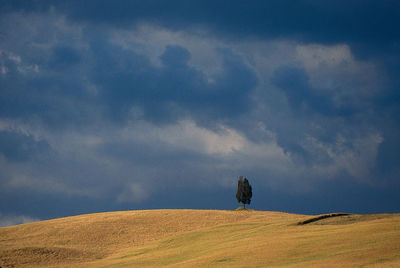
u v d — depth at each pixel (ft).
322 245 317.42
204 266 313.32
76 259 472.44
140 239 558.56
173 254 414.00
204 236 487.61
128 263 407.03
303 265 268.82
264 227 472.03
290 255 304.91
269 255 314.76
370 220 426.92
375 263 249.55
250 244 368.27
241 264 302.45
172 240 503.20
